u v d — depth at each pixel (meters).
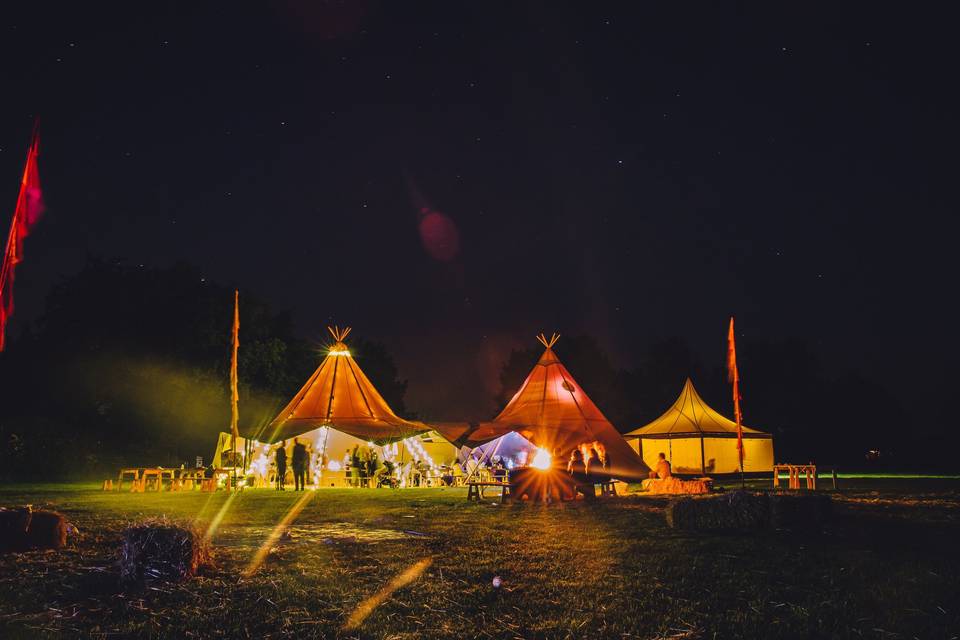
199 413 34.31
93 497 16.92
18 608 5.62
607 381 61.53
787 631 5.09
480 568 7.12
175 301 34.62
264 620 5.36
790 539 8.77
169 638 4.97
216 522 11.14
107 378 33.41
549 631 5.10
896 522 10.30
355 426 23.28
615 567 7.18
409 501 15.73
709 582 6.50
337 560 7.58
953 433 51.62
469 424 25.42
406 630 5.13
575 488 15.30
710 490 17.88
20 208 8.50
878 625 5.25
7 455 27.75
